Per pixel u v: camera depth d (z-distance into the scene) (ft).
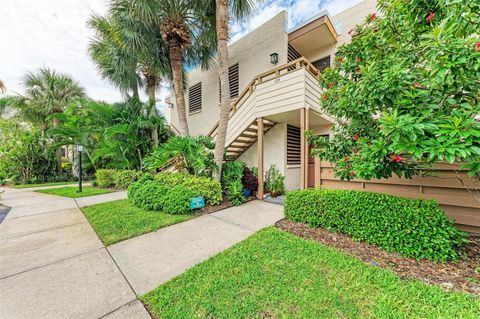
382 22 8.75
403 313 5.29
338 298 5.92
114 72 29.27
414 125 5.60
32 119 37.27
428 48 6.25
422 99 6.61
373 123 9.25
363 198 9.73
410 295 5.94
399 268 7.41
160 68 27.17
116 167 29.86
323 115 20.04
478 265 7.27
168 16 21.03
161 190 15.92
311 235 10.49
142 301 6.12
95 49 29.32
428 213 8.02
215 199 16.60
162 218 13.57
